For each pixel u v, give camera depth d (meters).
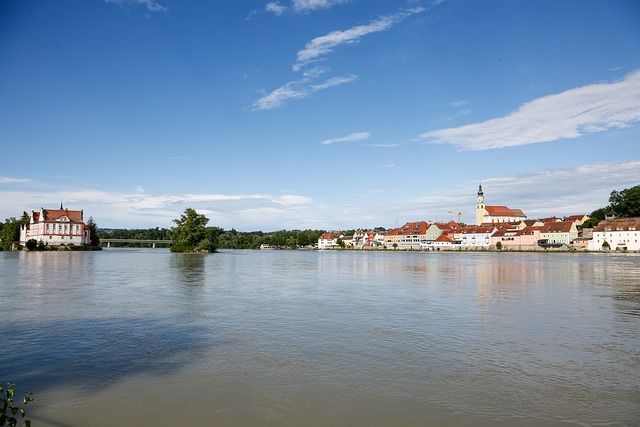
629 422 12.16
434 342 20.38
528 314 27.47
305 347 19.56
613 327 23.52
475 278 54.12
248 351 18.95
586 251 191.75
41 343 20.33
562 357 17.94
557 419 12.33
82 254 139.75
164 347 19.62
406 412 12.77
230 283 47.31
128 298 34.81
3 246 173.38
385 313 28.00
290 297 35.81
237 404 13.34
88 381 15.30
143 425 12.02
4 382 15.21
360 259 126.00
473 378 15.48
